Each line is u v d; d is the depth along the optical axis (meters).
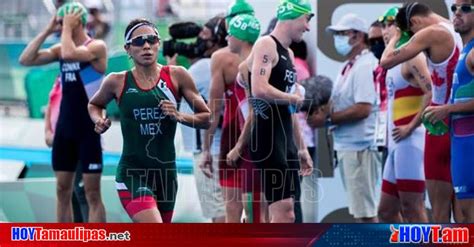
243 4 28.56
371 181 30.30
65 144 30.47
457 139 25.83
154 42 24.19
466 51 25.36
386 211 29.08
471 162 25.67
